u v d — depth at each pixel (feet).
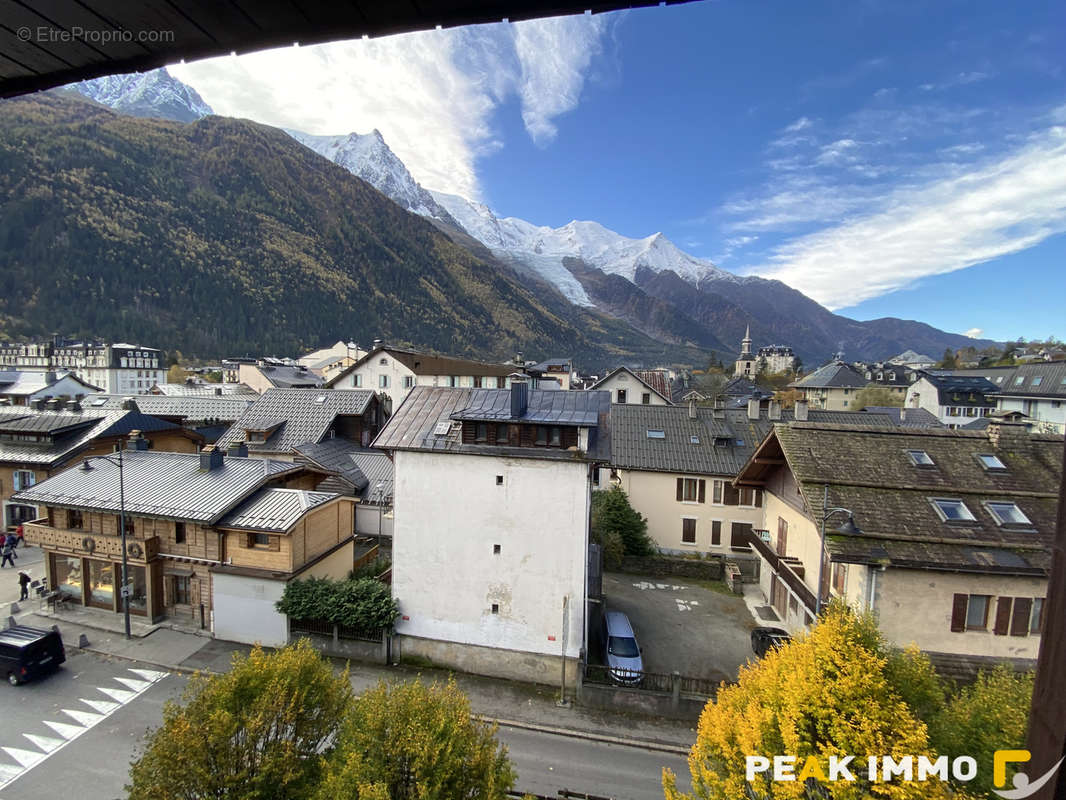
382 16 11.60
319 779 39.55
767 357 629.10
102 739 59.57
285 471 95.04
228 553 81.10
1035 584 57.93
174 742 37.19
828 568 70.33
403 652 74.33
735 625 88.48
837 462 69.00
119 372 376.07
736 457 120.26
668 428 129.18
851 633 36.11
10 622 77.41
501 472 70.59
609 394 76.28
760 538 96.17
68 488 89.15
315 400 150.10
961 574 58.13
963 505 63.36
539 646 70.44
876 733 30.76
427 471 72.79
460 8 11.46
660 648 81.05
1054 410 226.17
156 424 138.72
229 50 13.14
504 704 66.44
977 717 33.09
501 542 71.00
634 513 116.57
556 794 53.88
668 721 64.80
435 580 73.10
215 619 80.23
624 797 53.83
